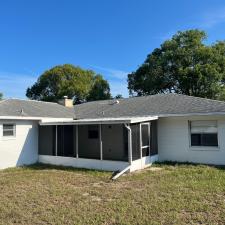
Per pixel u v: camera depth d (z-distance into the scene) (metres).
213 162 16.11
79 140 21.27
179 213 8.07
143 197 9.70
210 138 16.34
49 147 19.56
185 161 17.02
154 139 17.64
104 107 22.95
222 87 37.88
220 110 15.40
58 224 7.54
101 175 13.88
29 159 18.48
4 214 8.45
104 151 19.95
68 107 25.23
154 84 40.84
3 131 17.00
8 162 17.14
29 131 18.61
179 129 17.28
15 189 11.45
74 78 49.69
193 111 16.42
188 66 39.28
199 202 8.94
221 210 8.15
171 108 18.03
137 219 7.67
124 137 19.00
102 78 54.28
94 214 8.20
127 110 20.20
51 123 18.16
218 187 10.59
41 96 51.00
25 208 8.98
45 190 11.14
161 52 42.12
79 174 14.40
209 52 37.91
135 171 14.76
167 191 10.34
